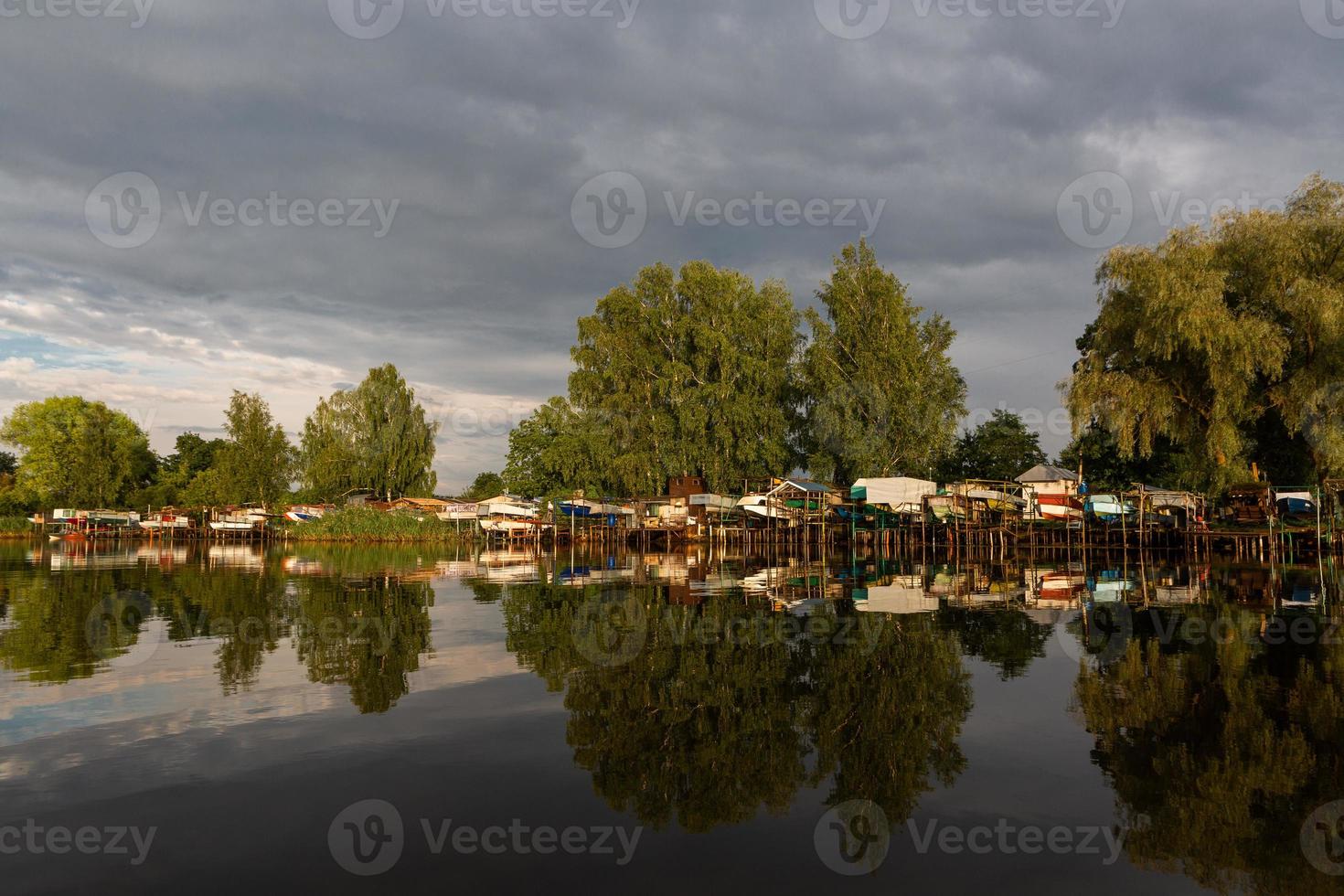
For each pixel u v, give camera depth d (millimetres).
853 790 5867
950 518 41062
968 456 59281
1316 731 7168
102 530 72375
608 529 55156
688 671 9828
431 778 6027
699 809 5504
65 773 6008
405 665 10211
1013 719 7664
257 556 40812
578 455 55750
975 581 22781
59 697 8367
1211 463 33750
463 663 10328
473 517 61062
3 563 32719
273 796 5609
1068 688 8867
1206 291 31625
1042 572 26266
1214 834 5066
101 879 4359
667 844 4926
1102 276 36031
